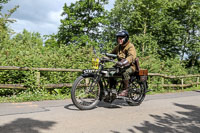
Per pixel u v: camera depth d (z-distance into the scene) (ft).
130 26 96.27
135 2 91.40
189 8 93.97
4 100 18.33
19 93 20.30
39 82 21.09
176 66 40.91
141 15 92.53
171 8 99.71
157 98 23.08
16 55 22.74
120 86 17.81
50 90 22.81
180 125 12.82
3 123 11.71
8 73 20.67
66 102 18.80
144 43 85.51
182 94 28.14
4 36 39.40
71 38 93.09
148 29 95.14
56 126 11.59
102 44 102.17
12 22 45.93
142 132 11.22
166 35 97.50
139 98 18.86
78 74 24.86
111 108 16.80
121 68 16.65
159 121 13.51
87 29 96.99
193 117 14.88
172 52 98.17
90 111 15.47
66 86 22.59
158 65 35.96
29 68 20.47
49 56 25.35
